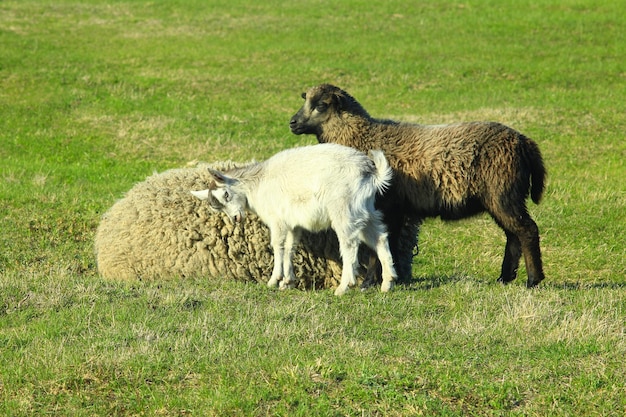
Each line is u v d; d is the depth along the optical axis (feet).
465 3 122.21
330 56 96.68
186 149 66.13
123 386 24.30
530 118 72.13
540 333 27.81
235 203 34.14
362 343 26.71
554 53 97.30
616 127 70.08
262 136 69.77
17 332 28.30
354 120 39.01
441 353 26.20
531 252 35.40
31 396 23.82
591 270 42.65
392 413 23.07
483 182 35.06
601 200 53.01
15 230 43.75
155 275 36.45
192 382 24.53
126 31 108.88
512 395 23.77
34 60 91.86
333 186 32.12
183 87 84.28
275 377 24.45
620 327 28.30
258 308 30.45
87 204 48.34
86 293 31.96
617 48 98.94
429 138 36.04
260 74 89.30
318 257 36.55
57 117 74.95
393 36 106.01
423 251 45.19
